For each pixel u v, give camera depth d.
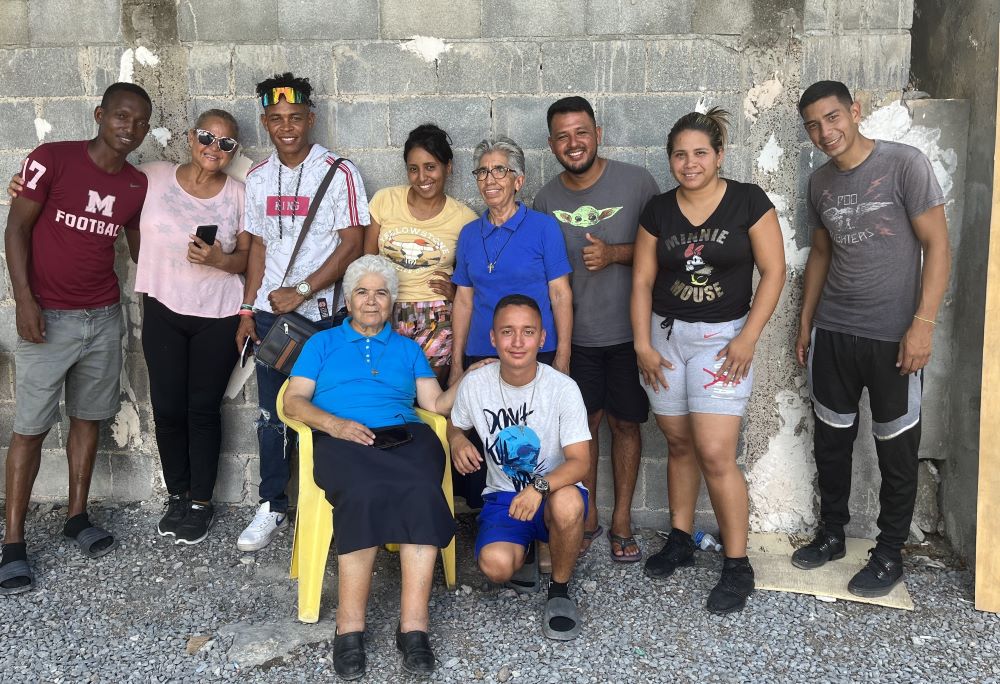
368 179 3.71
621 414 3.46
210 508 3.80
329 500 2.90
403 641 2.74
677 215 3.03
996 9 3.15
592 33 3.52
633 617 3.06
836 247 3.15
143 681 2.72
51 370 3.42
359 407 3.13
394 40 3.60
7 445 4.00
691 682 2.69
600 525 3.79
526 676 2.72
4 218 3.87
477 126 3.63
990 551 3.05
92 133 3.78
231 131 3.50
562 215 3.37
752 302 3.23
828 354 3.21
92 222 3.39
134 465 4.00
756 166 3.51
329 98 3.66
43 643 2.92
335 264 3.46
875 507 3.63
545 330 3.29
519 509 2.84
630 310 3.37
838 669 2.76
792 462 3.65
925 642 2.90
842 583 3.26
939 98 3.54
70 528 3.64
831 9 3.40
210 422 3.71
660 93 3.53
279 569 3.44
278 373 3.57
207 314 3.58
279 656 2.83
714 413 3.04
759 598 3.17
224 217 3.56
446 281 3.50
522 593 3.22
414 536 2.76
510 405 3.03
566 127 3.15
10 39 3.73
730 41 3.46
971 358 3.32
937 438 3.57
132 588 3.29
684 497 3.41
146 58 3.70
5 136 3.80
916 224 2.94
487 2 3.54
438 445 3.10
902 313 3.03
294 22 3.62
